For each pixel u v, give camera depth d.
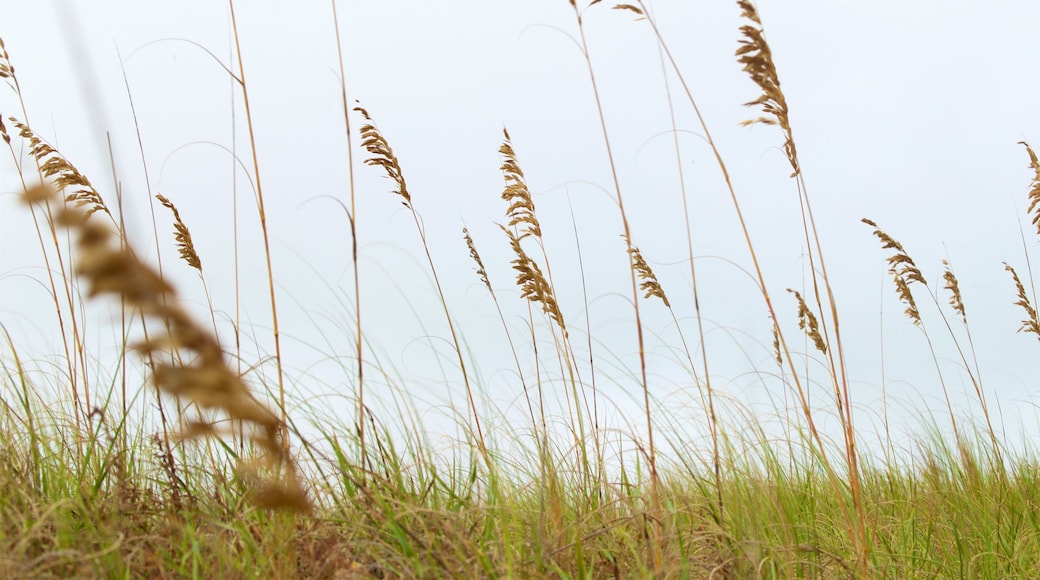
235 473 3.24
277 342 3.40
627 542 3.66
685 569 3.33
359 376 3.45
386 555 3.16
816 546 3.99
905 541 4.90
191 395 1.28
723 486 4.11
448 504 3.84
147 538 2.99
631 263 3.65
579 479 4.29
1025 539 5.12
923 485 5.64
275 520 3.11
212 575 2.94
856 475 4.03
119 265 1.21
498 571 3.09
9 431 3.84
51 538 2.91
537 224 4.65
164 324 1.29
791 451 5.05
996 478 5.75
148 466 3.98
